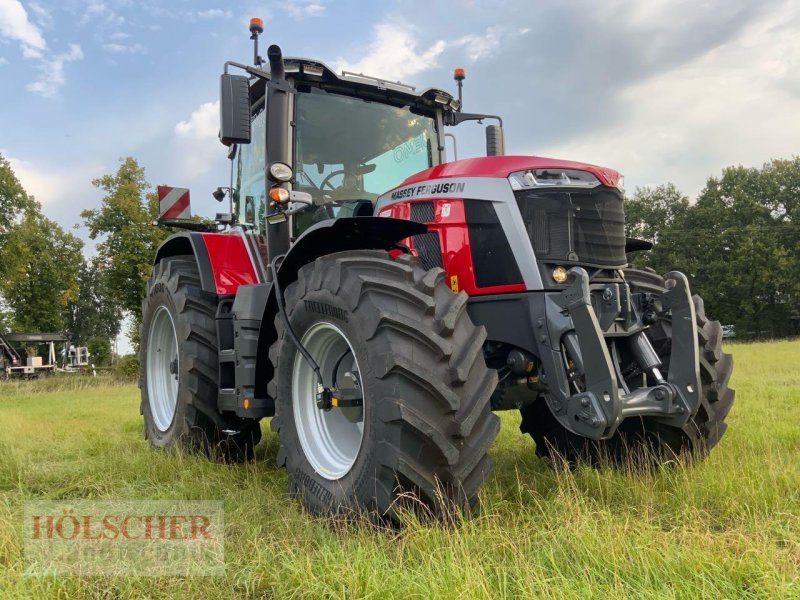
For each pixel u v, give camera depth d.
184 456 4.08
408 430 2.45
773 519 2.53
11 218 29.50
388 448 2.46
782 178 49.06
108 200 22.06
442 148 4.54
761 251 45.53
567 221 2.98
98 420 7.41
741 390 7.30
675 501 2.82
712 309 47.84
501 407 3.19
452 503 2.47
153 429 4.87
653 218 52.78
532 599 1.81
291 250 3.20
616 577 1.89
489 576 2.00
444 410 2.47
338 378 3.09
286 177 3.60
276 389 3.27
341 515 2.64
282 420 3.20
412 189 3.43
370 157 4.23
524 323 2.92
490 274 3.03
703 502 2.79
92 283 73.75
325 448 3.06
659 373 2.97
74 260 45.66
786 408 5.78
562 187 3.02
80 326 72.56
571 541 2.21
